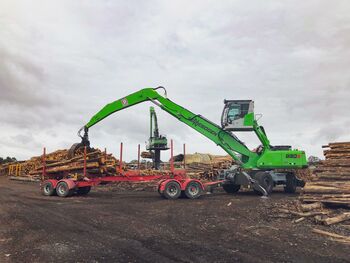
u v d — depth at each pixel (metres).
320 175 13.52
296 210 11.30
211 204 13.72
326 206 11.55
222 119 19.09
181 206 13.15
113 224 9.44
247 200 15.03
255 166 18.94
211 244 7.25
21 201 14.33
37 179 30.14
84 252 6.55
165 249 6.82
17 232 8.20
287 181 20.02
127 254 6.43
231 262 5.97
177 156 34.50
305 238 7.84
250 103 18.91
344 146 14.73
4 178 35.62
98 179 17.17
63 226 9.07
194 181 16.33
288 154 18.56
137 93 19.52
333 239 7.78
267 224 9.52
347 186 11.84
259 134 18.78
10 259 6.04
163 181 16.56
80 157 17.83
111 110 19.41
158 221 9.95
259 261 6.03
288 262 5.99
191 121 19.41
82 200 15.11
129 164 32.94
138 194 18.61
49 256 6.25
